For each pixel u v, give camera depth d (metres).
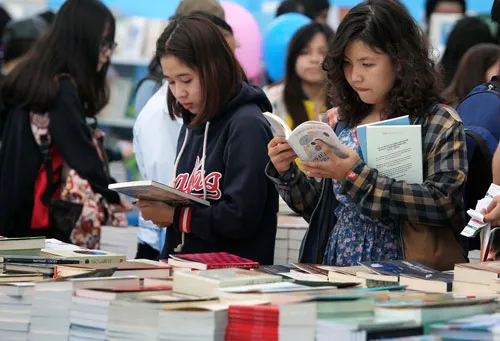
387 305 4.04
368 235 5.61
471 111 6.89
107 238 8.82
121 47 13.20
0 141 9.04
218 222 6.07
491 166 6.55
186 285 4.67
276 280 4.82
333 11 13.86
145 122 7.88
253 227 6.13
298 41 9.97
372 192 5.30
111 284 4.70
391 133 5.35
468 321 3.99
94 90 8.48
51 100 8.19
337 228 5.78
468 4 14.09
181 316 4.01
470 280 4.77
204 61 6.21
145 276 5.18
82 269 5.15
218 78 6.24
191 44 6.21
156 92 8.34
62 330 4.54
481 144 6.58
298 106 10.07
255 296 4.33
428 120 5.47
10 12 15.16
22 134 8.27
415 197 5.25
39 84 8.22
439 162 5.36
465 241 5.61
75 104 8.27
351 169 5.33
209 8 8.28
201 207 6.26
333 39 5.65
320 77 9.97
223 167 6.30
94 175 8.31
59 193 8.37
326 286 4.63
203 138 6.43
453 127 5.39
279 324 3.87
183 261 5.36
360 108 5.91
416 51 5.53
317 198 6.00
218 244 6.29
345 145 5.54
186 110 6.70
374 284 4.90
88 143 8.31
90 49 8.36
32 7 15.29
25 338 4.71
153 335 4.14
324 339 3.78
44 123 8.28
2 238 5.89
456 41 9.63
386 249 5.58
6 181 8.31
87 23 8.33
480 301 4.27
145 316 4.17
